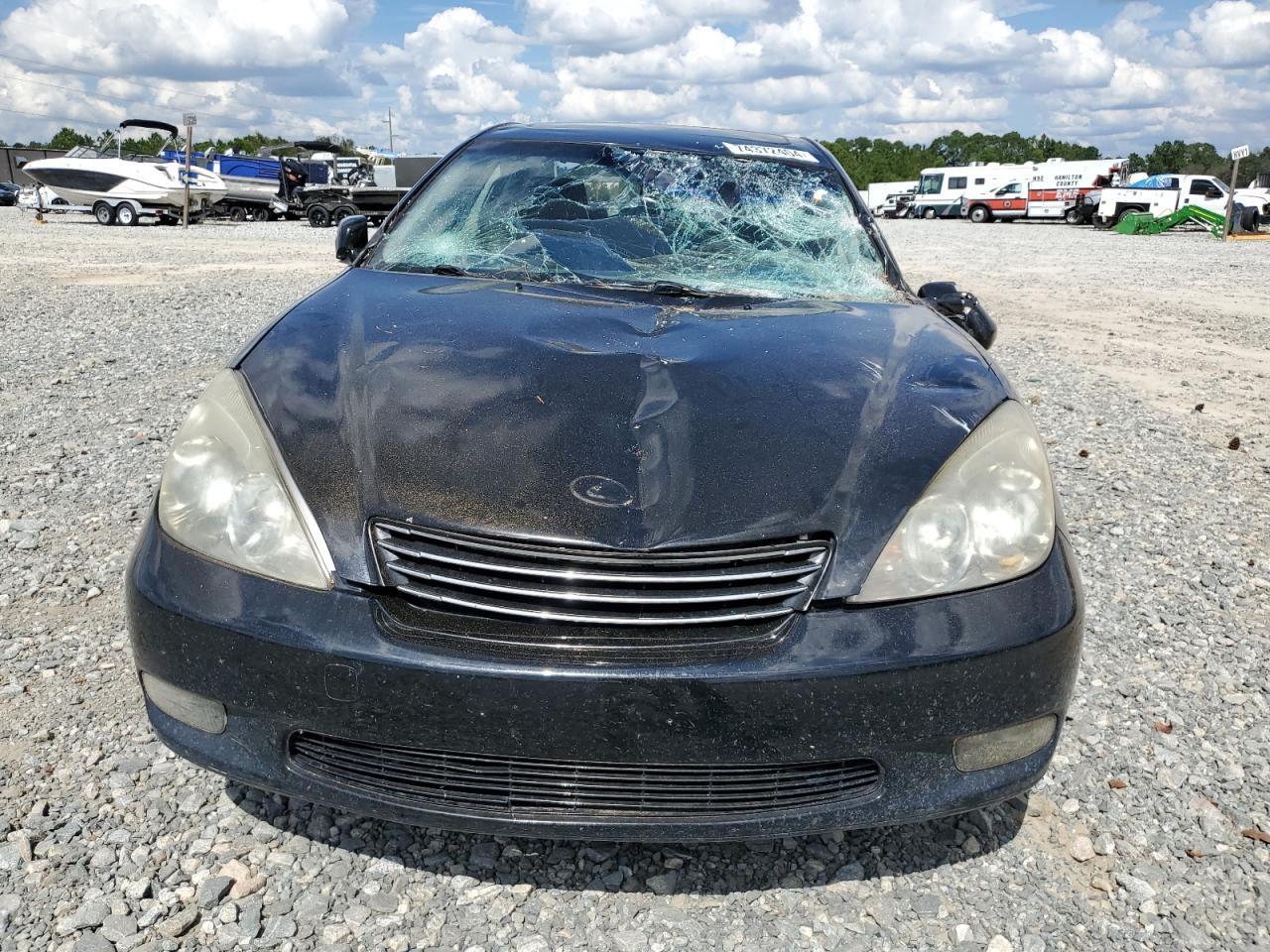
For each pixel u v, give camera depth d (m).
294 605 1.85
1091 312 11.54
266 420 2.10
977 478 2.05
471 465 1.98
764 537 1.89
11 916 1.89
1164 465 5.31
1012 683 1.90
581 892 2.07
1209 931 2.05
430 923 1.96
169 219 27.88
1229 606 3.61
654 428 2.08
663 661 1.79
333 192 28.52
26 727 2.50
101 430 5.03
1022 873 2.19
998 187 41.84
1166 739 2.72
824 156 3.89
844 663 1.82
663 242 3.24
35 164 25.34
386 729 1.81
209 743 1.96
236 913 1.95
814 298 3.04
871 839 2.27
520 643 1.81
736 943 1.96
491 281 2.96
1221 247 25.19
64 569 3.41
